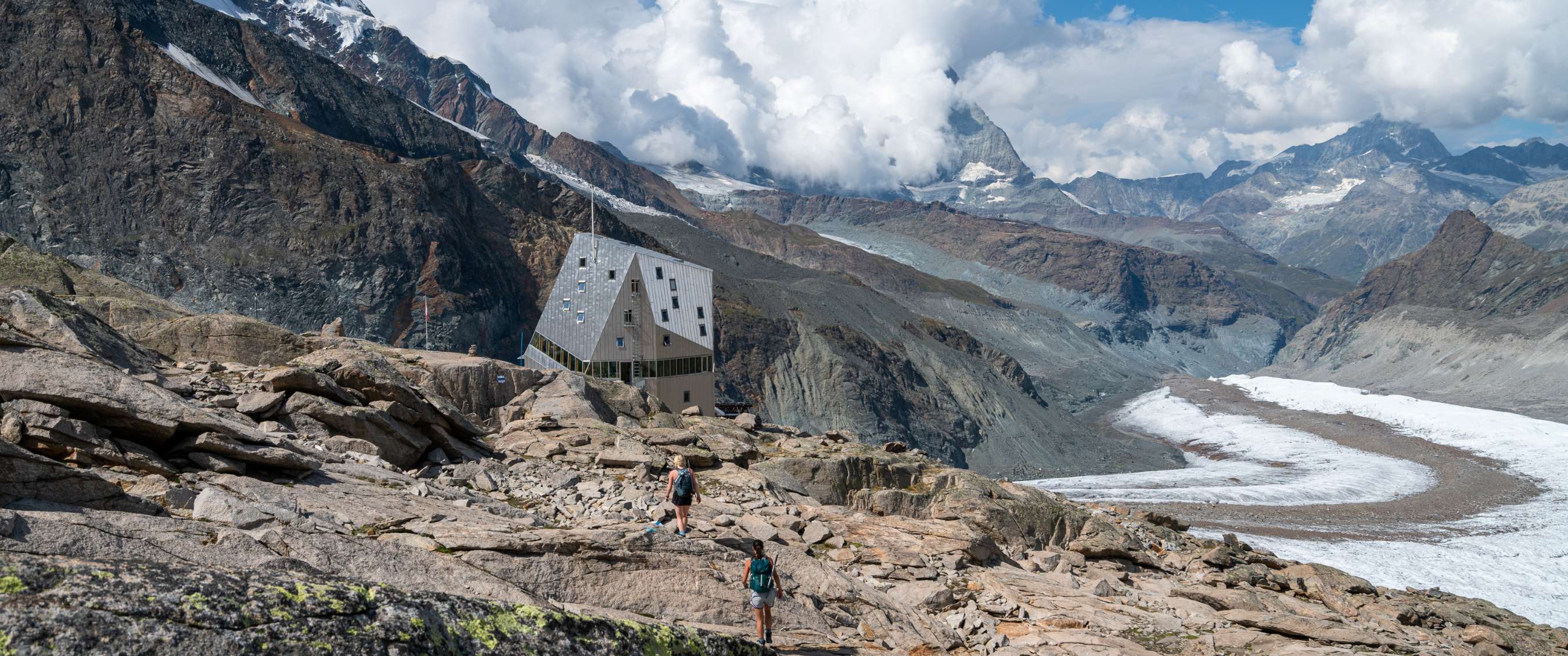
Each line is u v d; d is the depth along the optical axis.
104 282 41.59
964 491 37.25
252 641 6.47
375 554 14.53
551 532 17.81
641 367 71.19
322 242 187.50
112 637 5.95
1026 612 24.45
